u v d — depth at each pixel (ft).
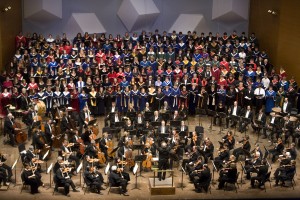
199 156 58.80
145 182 59.26
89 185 56.44
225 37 94.89
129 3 100.53
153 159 57.77
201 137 65.21
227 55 89.56
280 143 64.69
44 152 63.98
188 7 104.32
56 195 55.62
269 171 62.54
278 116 72.23
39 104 75.00
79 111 79.61
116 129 66.85
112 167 56.85
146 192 56.80
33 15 99.04
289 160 59.26
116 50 89.71
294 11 84.89
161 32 104.53
